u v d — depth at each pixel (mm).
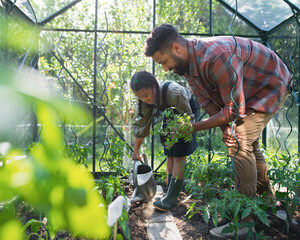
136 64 5797
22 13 2934
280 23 3305
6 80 126
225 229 1438
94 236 175
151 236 1728
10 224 161
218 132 3936
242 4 3312
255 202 1469
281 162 2285
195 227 1881
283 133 3441
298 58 3215
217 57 1543
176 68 1785
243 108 1572
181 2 5340
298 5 2832
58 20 5195
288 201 1751
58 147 148
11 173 136
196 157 2424
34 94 140
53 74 5059
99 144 5219
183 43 1677
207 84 1741
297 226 1776
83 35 5719
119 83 5758
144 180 2277
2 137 125
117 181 1774
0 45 210
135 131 2396
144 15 5707
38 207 141
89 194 156
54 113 144
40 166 142
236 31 3676
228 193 1464
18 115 132
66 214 149
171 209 2246
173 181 2158
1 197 132
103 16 5668
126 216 1191
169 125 1736
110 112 5535
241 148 1645
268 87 1718
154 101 2133
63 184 145
